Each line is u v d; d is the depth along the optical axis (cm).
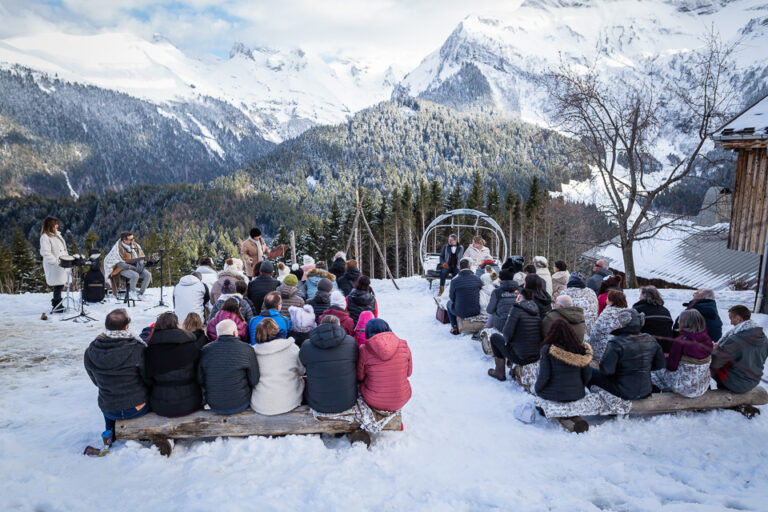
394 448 427
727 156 1493
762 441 441
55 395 529
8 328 791
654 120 1589
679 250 2516
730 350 471
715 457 415
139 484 356
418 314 1028
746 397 492
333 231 6372
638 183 1736
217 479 364
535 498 343
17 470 362
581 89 1633
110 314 408
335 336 427
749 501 334
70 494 337
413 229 6025
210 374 416
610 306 539
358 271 912
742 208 1061
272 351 429
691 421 478
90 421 463
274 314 535
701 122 1522
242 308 637
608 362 468
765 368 612
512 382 602
